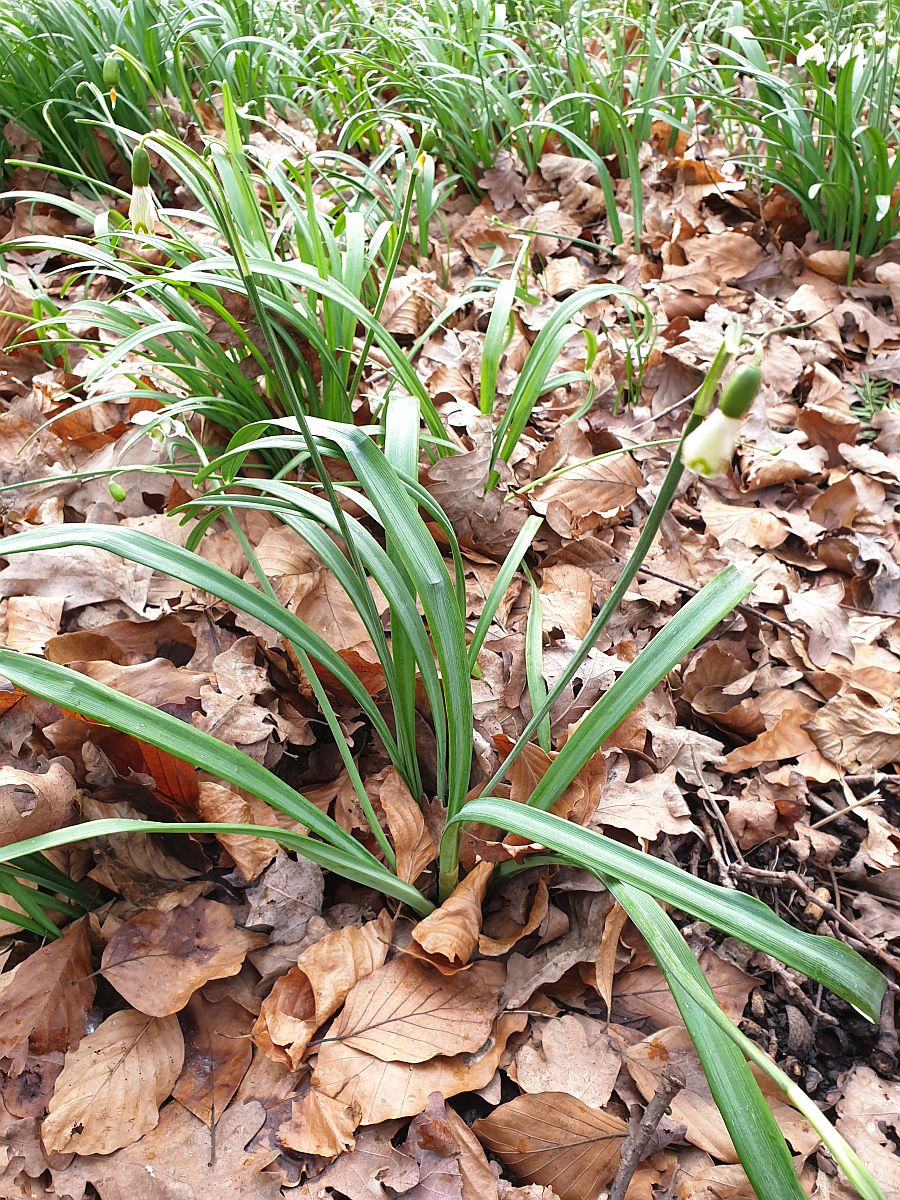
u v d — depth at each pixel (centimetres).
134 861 43
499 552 61
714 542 64
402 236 57
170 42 93
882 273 85
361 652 53
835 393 75
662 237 91
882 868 47
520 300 83
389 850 44
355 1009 40
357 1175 36
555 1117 37
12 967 41
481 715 51
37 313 70
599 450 69
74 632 50
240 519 59
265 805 46
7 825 40
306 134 104
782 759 52
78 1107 36
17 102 87
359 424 65
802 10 113
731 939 45
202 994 41
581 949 43
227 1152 36
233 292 59
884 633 60
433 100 95
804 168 84
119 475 61
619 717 37
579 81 102
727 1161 37
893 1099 40
